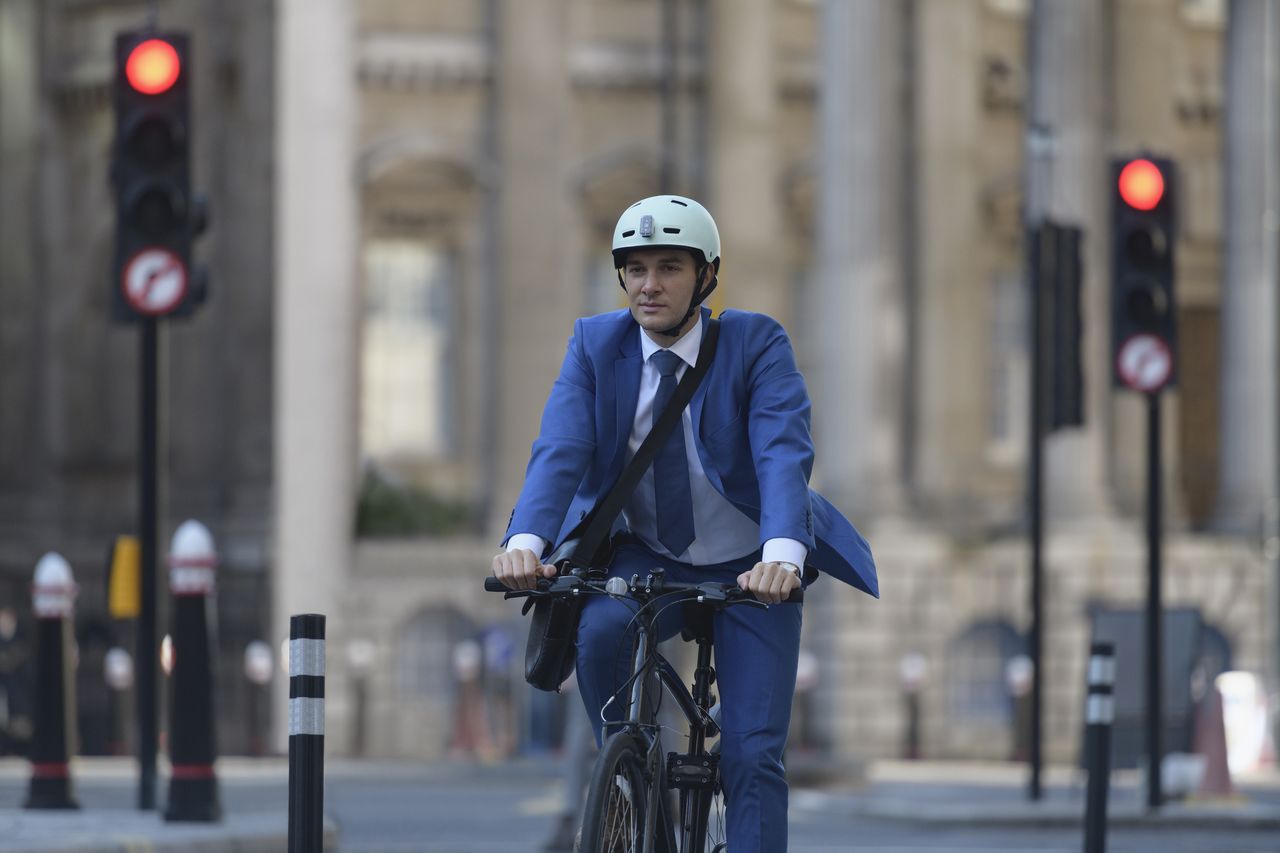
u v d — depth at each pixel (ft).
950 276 330.75
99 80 326.65
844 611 317.22
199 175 311.68
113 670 291.17
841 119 322.96
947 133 330.54
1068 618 322.75
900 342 325.83
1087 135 328.90
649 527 51.34
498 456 325.21
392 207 323.16
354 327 315.58
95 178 328.70
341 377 308.40
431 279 325.83
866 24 322.96
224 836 101.91
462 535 316.81
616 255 50.44
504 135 326.24
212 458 310.65
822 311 325.01
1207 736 155.94
